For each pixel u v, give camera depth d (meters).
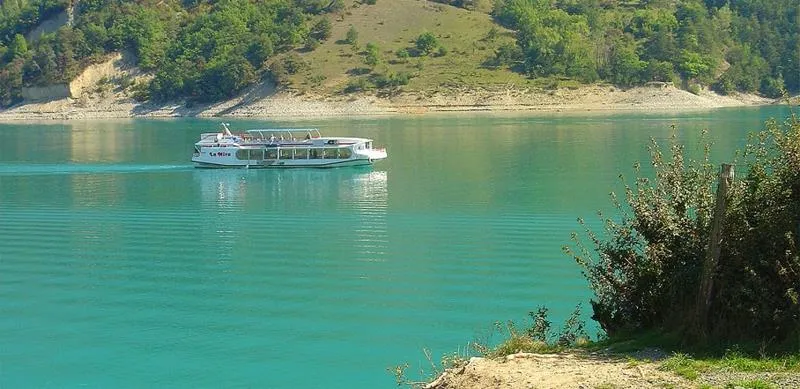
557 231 46.56
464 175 73.81
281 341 29.56
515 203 56.97
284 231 49.34
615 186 64.25
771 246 18.58
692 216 21.64
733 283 18.66
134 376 26.75
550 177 71.00
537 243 43.56
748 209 19.00
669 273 19.86
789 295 17.64
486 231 47.22
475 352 25.62
